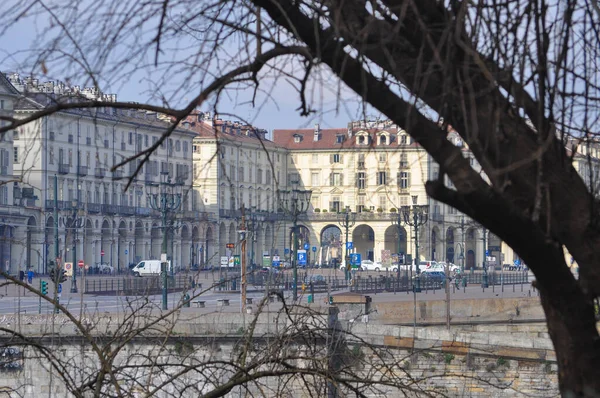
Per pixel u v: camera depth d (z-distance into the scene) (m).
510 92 7.92
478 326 69.81
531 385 42.56
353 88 8.15
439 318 69.00
